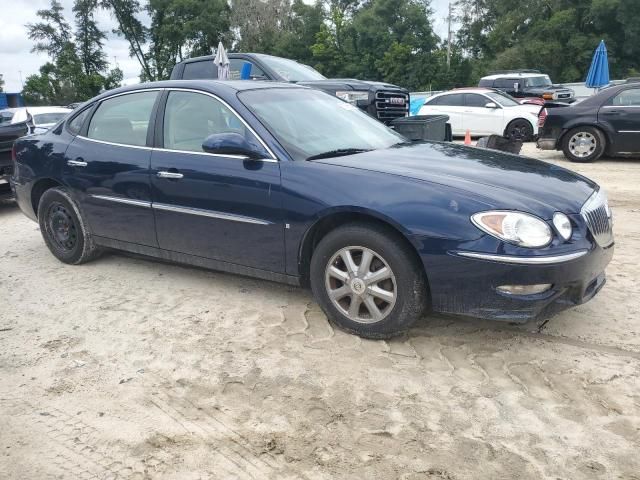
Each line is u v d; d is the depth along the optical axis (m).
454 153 4.00
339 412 2.82
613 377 3.04
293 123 4.01
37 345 3.63
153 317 3.98
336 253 3.47
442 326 3.68
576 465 2.40
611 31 41.59
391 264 3.26
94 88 53.59
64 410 2.93
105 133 4.68
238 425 2.75
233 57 9.53
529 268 2.97
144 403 2.96
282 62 9.59
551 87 21.02
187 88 4.25
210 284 4.55
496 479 2.34
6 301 4.37
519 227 3.00
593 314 3.79
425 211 3.13
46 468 2.52
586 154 10.67
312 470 2.43
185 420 2.81
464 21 53.41
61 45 53.62
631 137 10.23
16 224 7.09
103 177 4.54
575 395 2.89
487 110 14.79
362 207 3.27
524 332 3.57
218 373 3.22
